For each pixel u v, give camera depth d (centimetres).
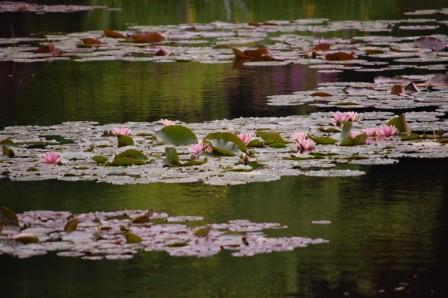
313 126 1391
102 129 1405
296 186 1138
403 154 1245
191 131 1301
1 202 1071
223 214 1023
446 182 1135
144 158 1216
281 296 818
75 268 892
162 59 2200
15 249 911
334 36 2531
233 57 2202
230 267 884
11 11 3353
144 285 850
